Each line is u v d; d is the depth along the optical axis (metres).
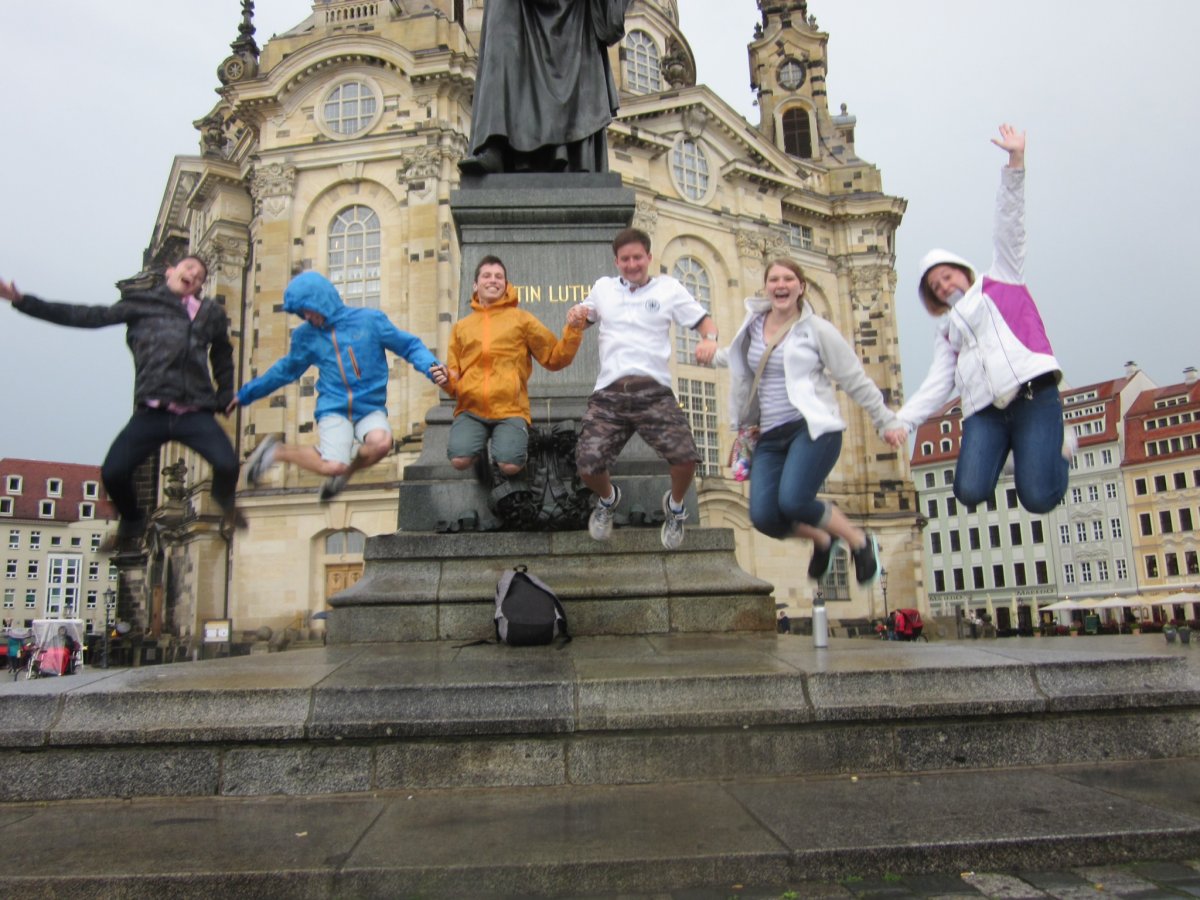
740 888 3.35
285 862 3.42
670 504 6.38
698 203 42.44
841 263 47.38
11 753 4.44
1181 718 4.75
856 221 47.47
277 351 33.81
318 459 6.48
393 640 6.89
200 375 5.91
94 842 3.71
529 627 6.16
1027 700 4.62
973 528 77.25
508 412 7.26
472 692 4.55
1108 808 3.83
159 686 4.66
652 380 6.23
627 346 6.25
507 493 7.33
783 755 4.49
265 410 33.12
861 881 3.38
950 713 4.56
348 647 6.66
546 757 4.44
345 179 34.75
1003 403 5.18
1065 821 3.67
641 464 7.99
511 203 8.91
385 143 34.41
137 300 5.89
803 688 4.62
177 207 45.44
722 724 4.49
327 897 3.30
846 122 51.78
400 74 34.72
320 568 32.22
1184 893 3.17
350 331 6.77
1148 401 70.25
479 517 7.65
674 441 6.19
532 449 7.71
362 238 34.66
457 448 7.18
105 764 4.41
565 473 7.68
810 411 5.41
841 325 47.06
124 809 4.22
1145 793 4.04
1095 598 65.00
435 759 4.43
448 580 7.18
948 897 3.22
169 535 37.88
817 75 52.41
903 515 43.34
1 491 84.94
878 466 44.09
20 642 47.91
